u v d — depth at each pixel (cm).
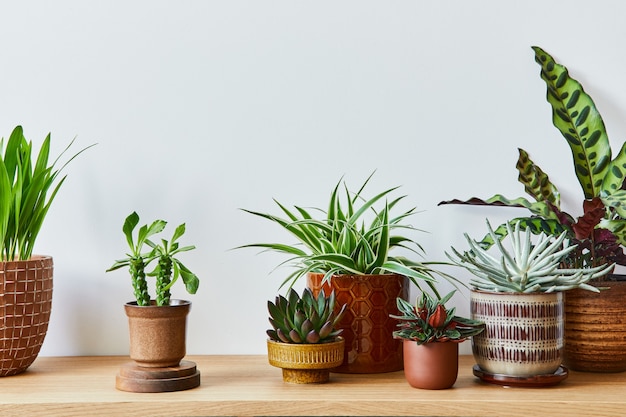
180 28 133
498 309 108
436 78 135
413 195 135
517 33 135
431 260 135
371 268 119
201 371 121
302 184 134
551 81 131
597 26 135
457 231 135
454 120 135
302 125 134
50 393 106
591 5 135
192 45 134
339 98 135
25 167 119
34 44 132
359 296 117
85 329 133
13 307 112
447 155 135
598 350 116
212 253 134
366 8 135
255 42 134
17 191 114
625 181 120
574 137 129
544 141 136
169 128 134
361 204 135
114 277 133
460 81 135
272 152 134
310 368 109
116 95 133
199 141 134
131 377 107
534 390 107
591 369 118
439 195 135
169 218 134
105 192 133
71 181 133
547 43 135
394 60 135
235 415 101
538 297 107
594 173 128
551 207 121
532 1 135
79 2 133
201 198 134
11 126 132
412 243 135
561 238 110
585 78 135
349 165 135
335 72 135
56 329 133
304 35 134
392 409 101
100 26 133
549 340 108
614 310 115
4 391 107
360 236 117
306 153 134
